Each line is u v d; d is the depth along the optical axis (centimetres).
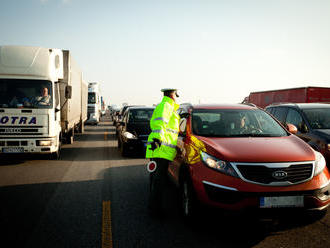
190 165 414
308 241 362
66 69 1139
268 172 362
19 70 875
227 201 361
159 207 443
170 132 453
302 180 366
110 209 485
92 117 2812
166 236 382
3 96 848
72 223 425
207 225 414
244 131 494
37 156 1017
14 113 838
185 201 432
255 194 354
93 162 916
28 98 860
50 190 599
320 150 655
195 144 443
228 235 384
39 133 856
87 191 592
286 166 365
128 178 705
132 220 438
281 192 355
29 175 734
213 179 374
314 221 404
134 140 982
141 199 541
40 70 888
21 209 483
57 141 930
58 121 961
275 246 350
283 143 428
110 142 1465
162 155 443
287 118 824
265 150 393
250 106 590
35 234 386
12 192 582
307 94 1752
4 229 402
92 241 366
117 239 373
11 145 836
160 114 445
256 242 362
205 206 376
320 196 368
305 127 709
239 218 359
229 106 577
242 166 367
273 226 409
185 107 625
